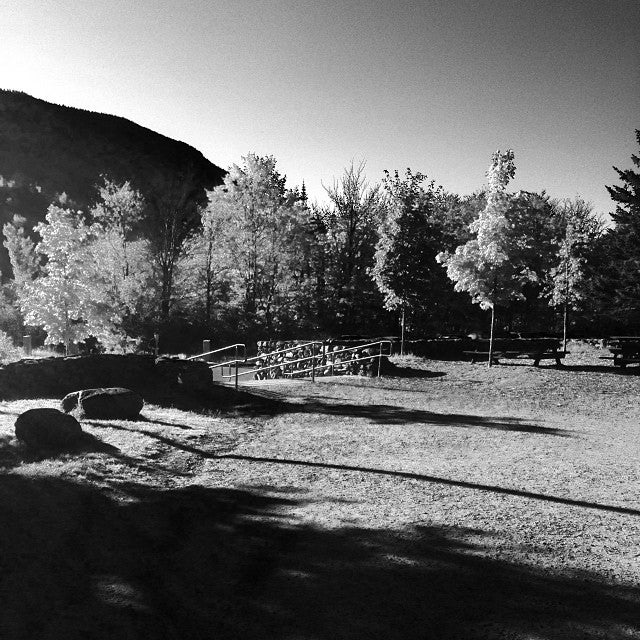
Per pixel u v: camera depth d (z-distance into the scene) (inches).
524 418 463.5
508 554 181.8
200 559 176.9
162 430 367.9
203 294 1283.2
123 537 189.6
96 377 534.9
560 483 268.2
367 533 199.6
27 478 227.0
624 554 183.9
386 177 850.1
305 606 147.7
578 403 535.2
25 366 498.9
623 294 1205.7
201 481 267.1
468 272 757.9
